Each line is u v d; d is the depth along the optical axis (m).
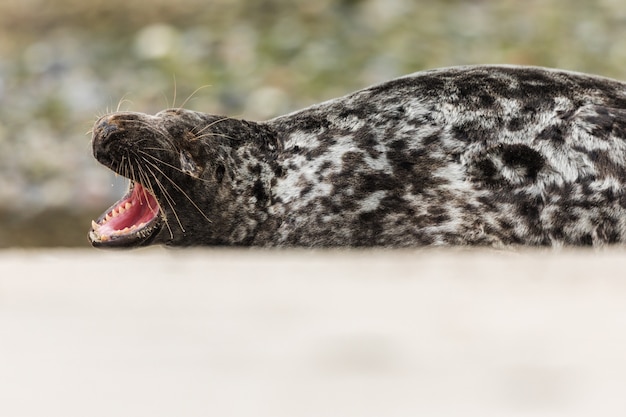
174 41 56.72
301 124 24.55
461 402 8.69
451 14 57.91
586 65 53.25
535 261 14.34
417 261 14.48
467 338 9.87
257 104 50.75
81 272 13.91
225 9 59.41
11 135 50.88
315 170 23.77
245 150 24.27
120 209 23.48
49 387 9.16
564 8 58.22
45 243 40.09
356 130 23.88
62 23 60.81
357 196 23.31
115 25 59.69
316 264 14.22
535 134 22.78
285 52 54.72
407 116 23.62
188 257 16.83
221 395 8.90
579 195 22.31
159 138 23.14
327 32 56.28
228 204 23.89
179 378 9.20
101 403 8.90
